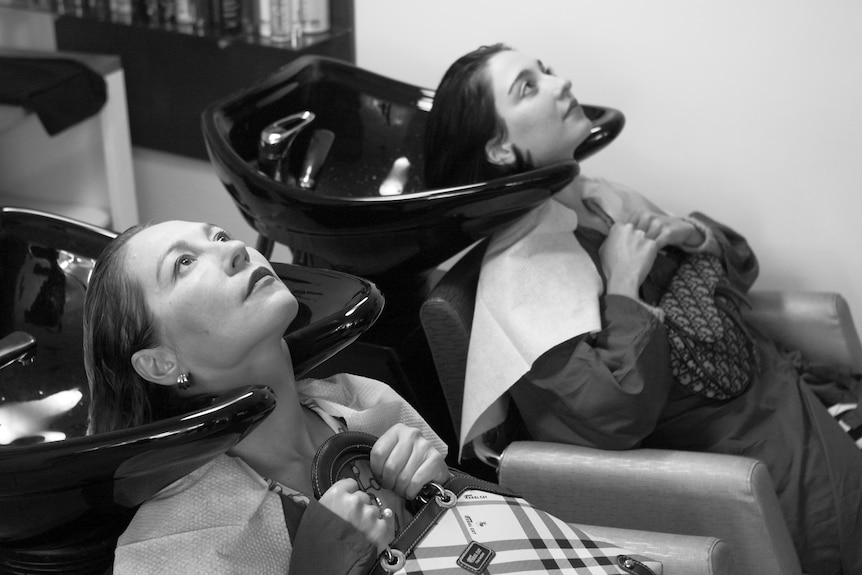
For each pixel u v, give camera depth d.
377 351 1.77
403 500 1.19
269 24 2.30
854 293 2.17
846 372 1.81
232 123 1.74
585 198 1.79
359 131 1.92
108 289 1.08
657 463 1.43
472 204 1.50
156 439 0.93
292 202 1.55
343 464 1.15
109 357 1.09
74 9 2.50
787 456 1.62
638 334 1.52
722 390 1.63
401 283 1.74
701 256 1.77
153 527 1.05
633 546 1.30
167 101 2.49
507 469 1.51
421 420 1.30
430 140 1.68
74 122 2.27
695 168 2.17
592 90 2.18
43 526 1.01
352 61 2.35
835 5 1.95
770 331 1.89
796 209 2.14
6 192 2.59
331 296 1.27
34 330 1.31
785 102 2.05
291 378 1.17
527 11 2.16
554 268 1.59
